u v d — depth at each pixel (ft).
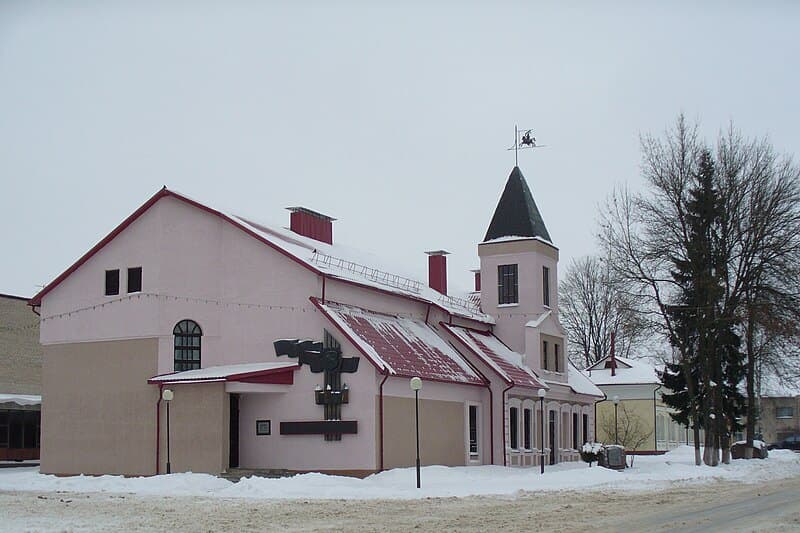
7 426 171.63
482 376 136.36
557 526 62.90
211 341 121.70
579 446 165.99
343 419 111.65
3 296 174.70
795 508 74.54
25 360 177.17
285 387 115.03
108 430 120.47
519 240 156.97
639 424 217.77
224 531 61.41
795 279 143.84
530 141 163.02
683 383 158.40
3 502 84.07
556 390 155.94
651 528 61.00
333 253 139.54
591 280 266.98
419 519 68.18
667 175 147.23
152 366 119.65
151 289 121.70
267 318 119.24
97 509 76.95
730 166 146.51
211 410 111.86
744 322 147.23
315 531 60.95
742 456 170.19
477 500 84.43
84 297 125.80
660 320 147.95
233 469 111.65
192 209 123.75
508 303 157.28
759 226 144.05
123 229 125.08
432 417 122.72
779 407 359.87
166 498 88.07
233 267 121.90
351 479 101.60
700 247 144.15
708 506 77.15
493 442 135.54
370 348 113.19
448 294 168.45
